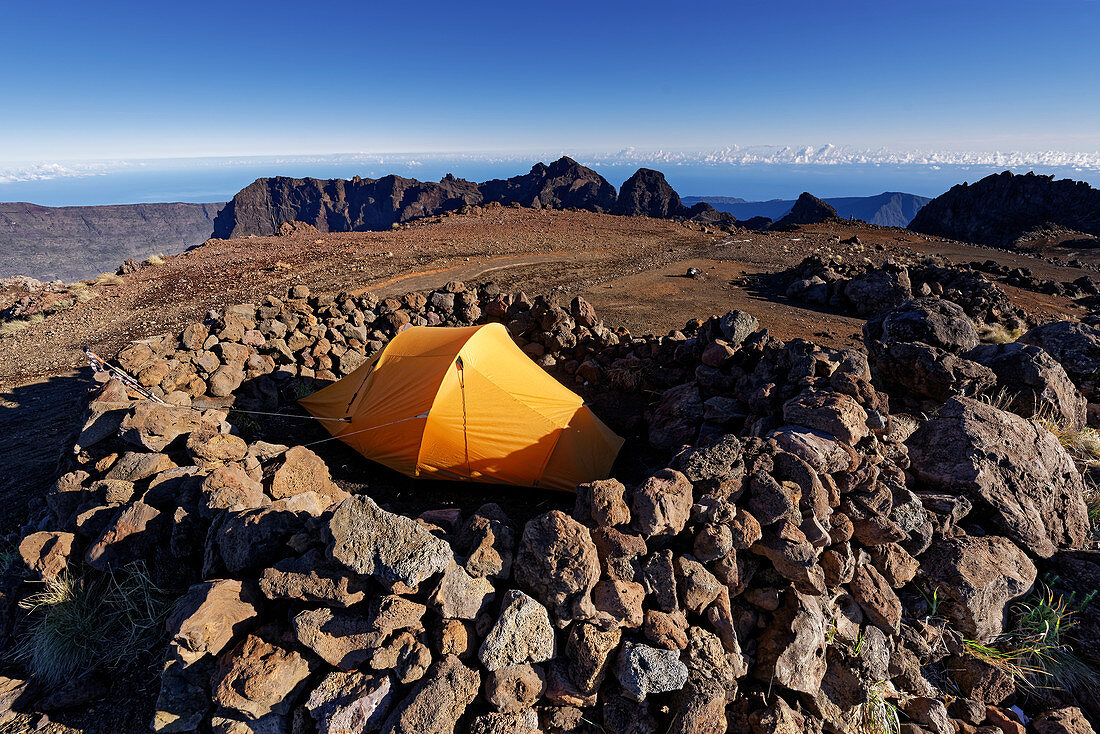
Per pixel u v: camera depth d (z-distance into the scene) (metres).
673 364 10.98
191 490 5.49
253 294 20.78
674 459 5.39
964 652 4.82
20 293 22.02
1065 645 4.85
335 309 13.88
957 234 119.00
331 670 3.93
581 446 8.17
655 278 26.23
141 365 9.51
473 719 3.86
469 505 7.60
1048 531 5.62
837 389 6.48
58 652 4.57
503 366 8.69
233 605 4.03
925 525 5.19
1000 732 4.36
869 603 4.72
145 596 4.82
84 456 6.62
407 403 8.37
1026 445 6.07
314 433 9.71
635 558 4.36
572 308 13.73
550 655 4.03
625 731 3.94
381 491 7.91
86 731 4.11
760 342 8.71
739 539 4.57
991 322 20.47
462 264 27.83
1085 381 8.52
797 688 4.30
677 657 3.97
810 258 27.06
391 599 3.89
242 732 3.76
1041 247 71.19
